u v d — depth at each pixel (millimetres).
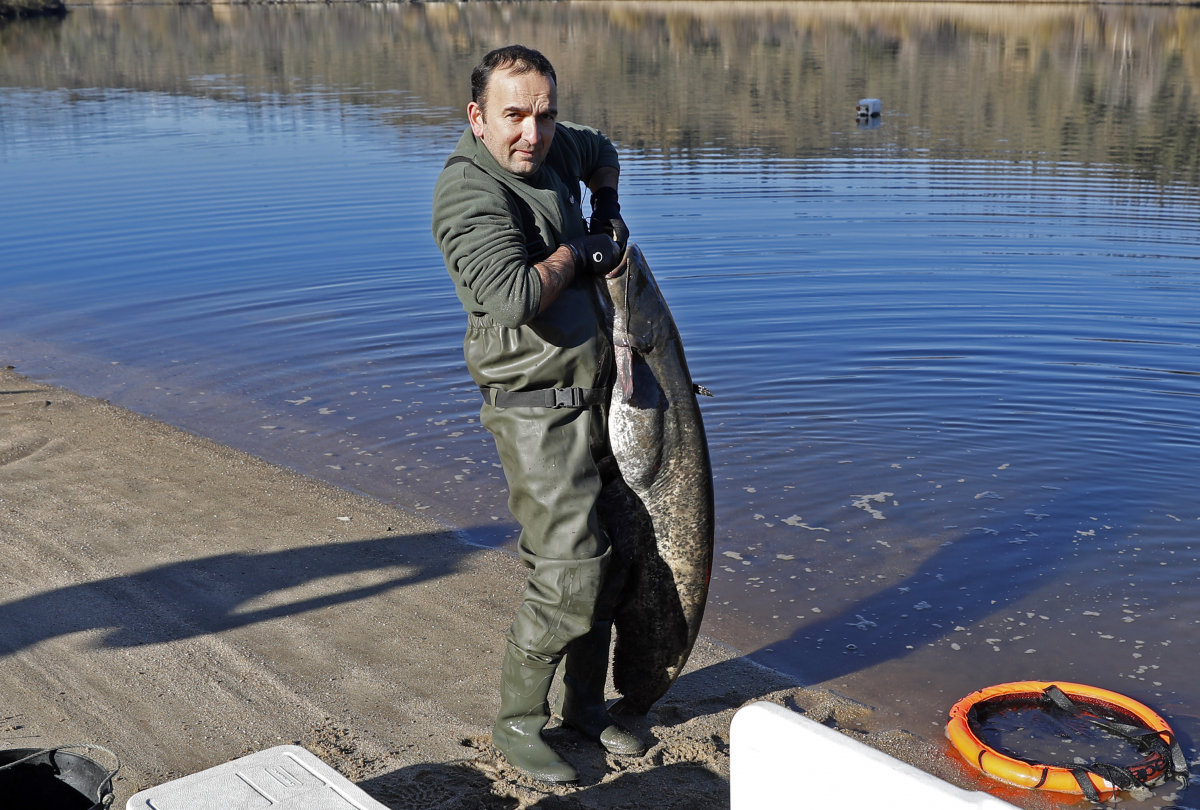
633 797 3312
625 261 3299
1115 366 7555
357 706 3826
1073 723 3799
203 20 56094
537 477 3242
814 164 15414
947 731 3756
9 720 3686
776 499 5762
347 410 7172
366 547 5211
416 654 4211
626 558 3564
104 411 7160
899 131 18422
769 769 1847
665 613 3637
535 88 3152
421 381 7711
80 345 8602
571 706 3654
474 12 58344
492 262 3051
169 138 18719
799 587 4898
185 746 3555
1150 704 3988
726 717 3861
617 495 3543
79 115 22094
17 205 13570
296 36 45156
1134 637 4445
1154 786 3447
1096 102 21344
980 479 5941
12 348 8555
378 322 9008
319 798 2541
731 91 24016
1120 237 11008
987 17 42750
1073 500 5672
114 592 4688
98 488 5895
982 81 25141
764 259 10391
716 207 12641
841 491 5840
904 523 5477
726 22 45250
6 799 2875
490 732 3662
